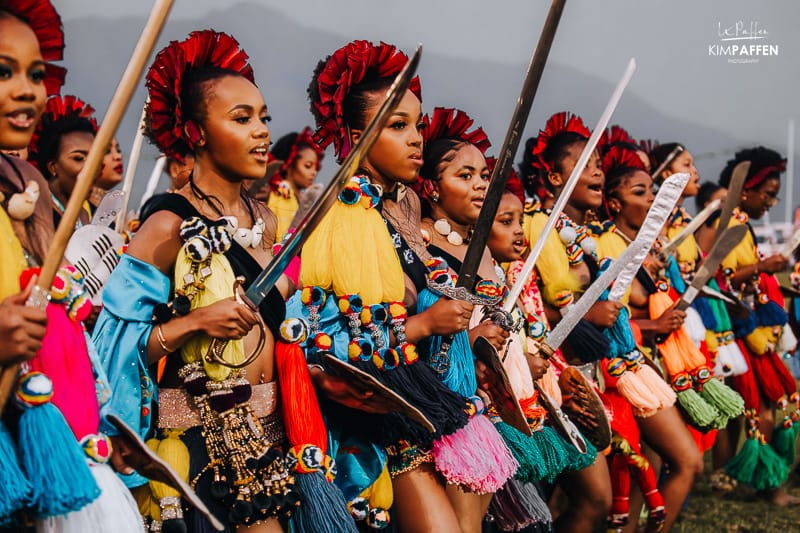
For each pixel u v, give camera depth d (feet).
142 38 7.96
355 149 9.57
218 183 11.02
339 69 12.92
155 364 10.80
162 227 10.51
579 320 15.47
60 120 15.16
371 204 12.30
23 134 8.74
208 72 10.89
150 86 10.94
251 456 10.53
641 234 15.69
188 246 10.27
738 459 23.40
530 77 11.30
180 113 10.85
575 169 13.51
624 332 17.22
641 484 17.63
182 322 10.29
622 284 16.90
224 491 10.43
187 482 10.51
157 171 16.76
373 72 13.03
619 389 17.31
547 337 15.17
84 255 10.50
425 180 14.11
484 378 13.44
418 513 12.60
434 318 12.37
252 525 10.64
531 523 14.74
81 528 8.62
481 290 13.47
